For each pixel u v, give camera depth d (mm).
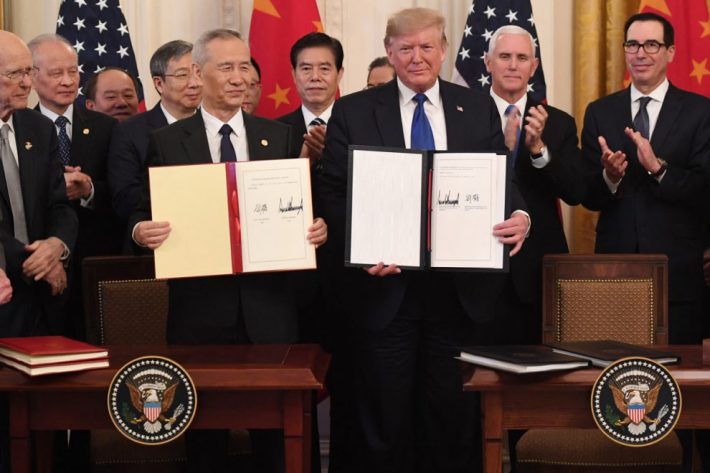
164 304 4168
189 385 3150
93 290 4152
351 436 4496
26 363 3164
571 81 6215
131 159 4633
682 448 3801
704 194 4660
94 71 5910
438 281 4000
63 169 4590
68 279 4188
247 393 3215
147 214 3777
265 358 3367
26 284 3975
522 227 3711
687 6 5844
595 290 4035
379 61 5559
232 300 3701
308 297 4582
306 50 5059
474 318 3924
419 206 3727
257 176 3570
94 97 5410
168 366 3152
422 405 4152
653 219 4711
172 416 3156
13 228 4035
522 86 4738
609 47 6023
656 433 3084
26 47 3990
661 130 4762
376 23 6320
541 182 4605
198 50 3746
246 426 3227
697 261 4723
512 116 4402
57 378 3189
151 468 3859
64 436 4504
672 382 3074
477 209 3721
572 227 6156
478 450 4176
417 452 4207
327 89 5062
